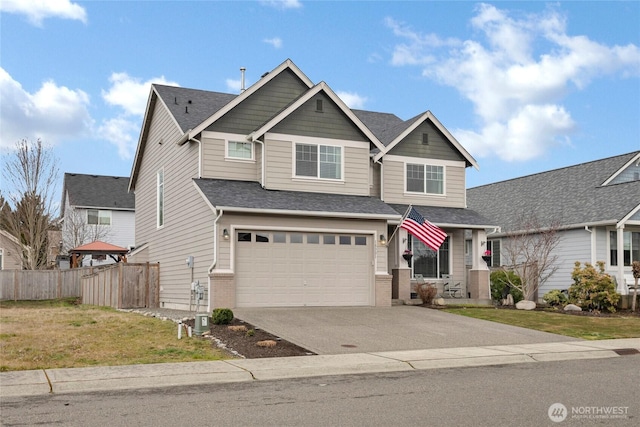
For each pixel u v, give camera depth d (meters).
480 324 18.02
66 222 47.19
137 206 31.27
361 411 8.02
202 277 21.02
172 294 24.17
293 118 22.55
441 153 26.77
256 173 22.89
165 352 12.69
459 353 13.08
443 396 8.96
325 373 11.18
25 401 8.75
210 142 22.36
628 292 25.45
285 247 20.95
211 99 26.44
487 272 25.45
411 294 25.19
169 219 25.27
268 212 20.17
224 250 19.89
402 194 25.86
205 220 20.97
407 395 9.05
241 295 20.20
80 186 48.41
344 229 21.64
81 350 12.73
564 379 10.39
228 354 12.70
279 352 12.96
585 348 14.05
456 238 26.28
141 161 30.53
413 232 22.41
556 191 31.20
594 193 28.58
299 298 20.98
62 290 32.53
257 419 7.61
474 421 7.49
